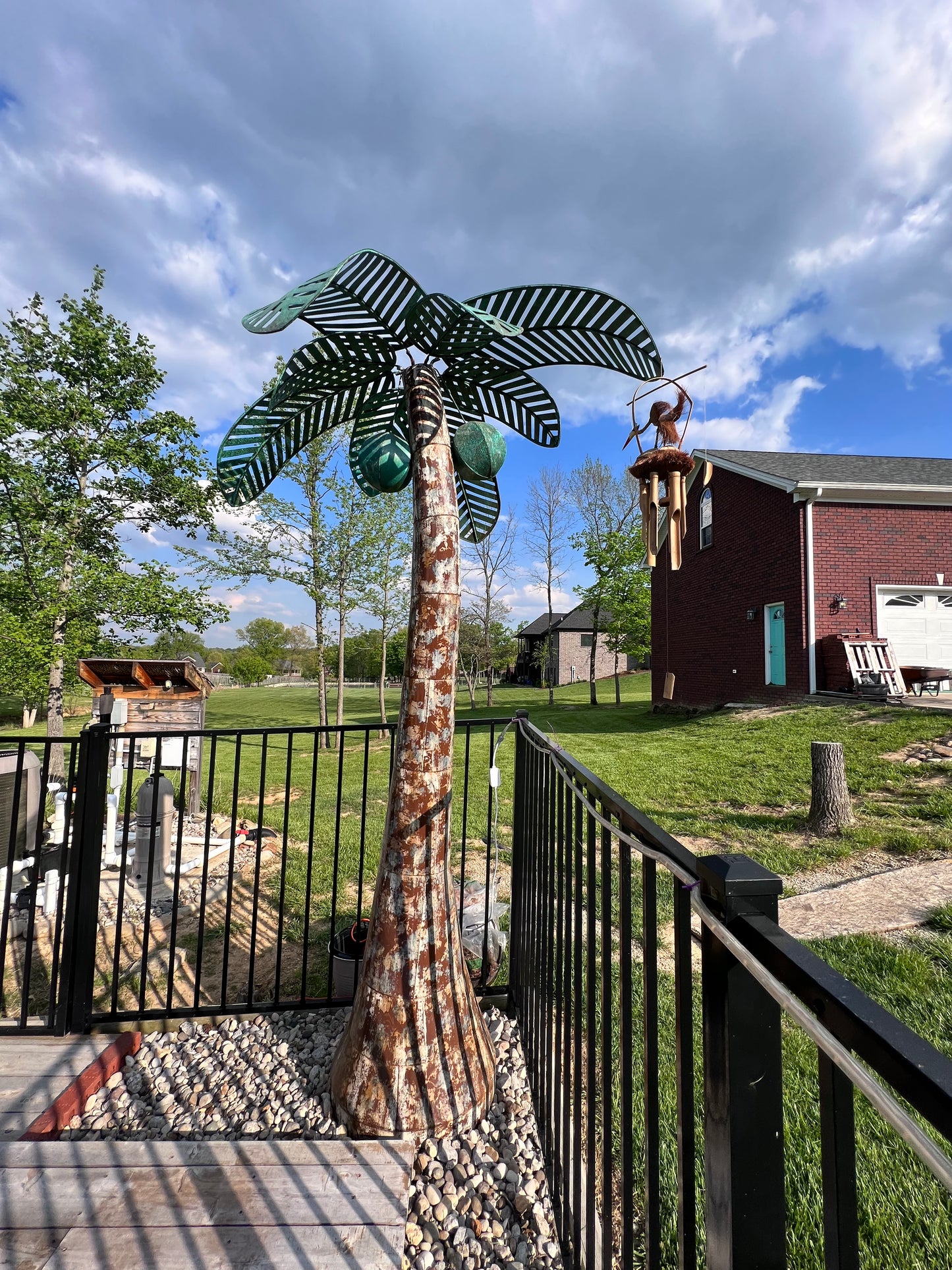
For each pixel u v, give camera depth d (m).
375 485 2.34
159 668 6.62
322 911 3.80
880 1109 0.47
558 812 1.74
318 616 12.55
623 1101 1.05
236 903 3.96
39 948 3.37
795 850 4.39
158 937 3.47
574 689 30.81
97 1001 2.80
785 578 11.05
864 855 4.24
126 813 2.74
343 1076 1.90
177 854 2.50
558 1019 1.68
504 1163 1.76
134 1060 2.25
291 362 1.87
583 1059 1.98
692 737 9.36
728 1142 0.74
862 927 3.12
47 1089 2.03
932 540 10.78
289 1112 1.96
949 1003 2.46
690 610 14.57
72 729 15.80
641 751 8.50
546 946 1.88
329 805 6.75
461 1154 1.78
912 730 7.21
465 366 2.12
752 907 0.73
